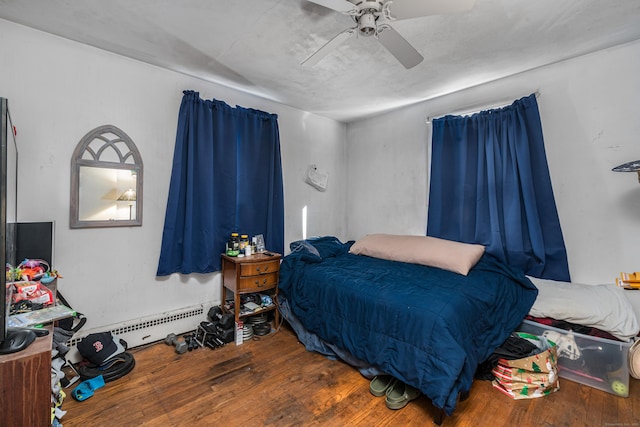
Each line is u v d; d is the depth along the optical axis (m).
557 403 1.61
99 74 2.05
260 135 2.87
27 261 1.59
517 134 2.38
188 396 1.68
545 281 2.20
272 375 1.91
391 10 1.29
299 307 2.33
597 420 1.48
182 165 2.40
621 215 2.02
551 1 1.55
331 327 2.04
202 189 2.45
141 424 1.47
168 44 1.98
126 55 2.14
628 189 2.00
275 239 2.98
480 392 1.72
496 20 1.71
